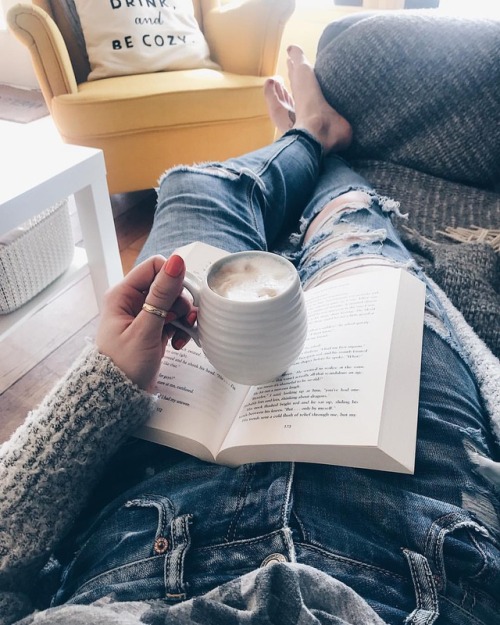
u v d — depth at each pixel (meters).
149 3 1.66
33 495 0.39
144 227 1.65
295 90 1.15
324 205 0.86
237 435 0.43
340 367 0.45
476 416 0.48
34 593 0.43
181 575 0.36
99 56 1.63
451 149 1.01
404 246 0.81
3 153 0.97
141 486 0.44
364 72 1.05
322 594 0.32
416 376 0.45
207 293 0.40
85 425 0.41
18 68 2.82
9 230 0.84
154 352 0.43
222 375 0.46
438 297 0.65
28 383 1.08
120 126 1.51
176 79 1.57
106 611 0.31
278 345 0.40
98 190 1.03
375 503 0.39
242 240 0.70
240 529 0.38
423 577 0.36
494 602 0.37
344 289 0.55
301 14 2.13
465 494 0.40
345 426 0.40
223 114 1.58
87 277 1.39
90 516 0.46
